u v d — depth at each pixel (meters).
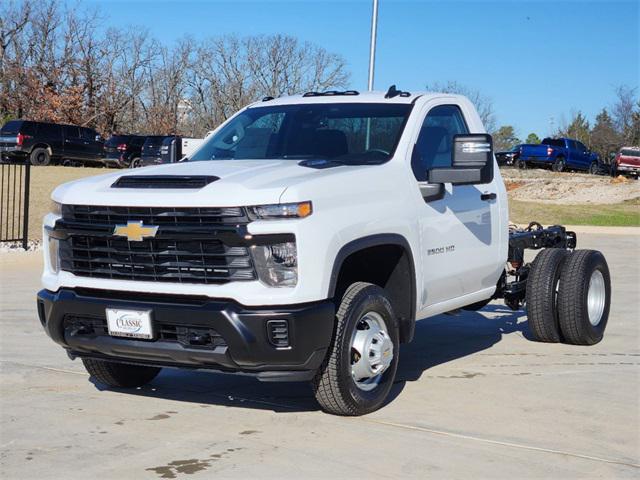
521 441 5.19
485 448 5.05
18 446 5.05
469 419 5.64
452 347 8.12
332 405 5.55
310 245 5.14
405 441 5.16
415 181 6.23
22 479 4.49
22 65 58.16
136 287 5.35
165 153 7.29
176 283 5.27
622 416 5.76
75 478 4.51
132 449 4.99
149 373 6.55
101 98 59.59
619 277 13.66
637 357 7.64
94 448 5.01
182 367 5.44
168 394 6.32
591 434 5.35
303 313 5.11
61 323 5.66
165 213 5.24
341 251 5.36
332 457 4.86
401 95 6.76
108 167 40.62
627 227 24.39
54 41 60.22
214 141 6.89
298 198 5.12
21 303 10.47
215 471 4.62
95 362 6.20
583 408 5.93
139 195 5.34
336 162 6.09
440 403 6.04
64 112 57.19
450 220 6.59
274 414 5.75
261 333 5.09
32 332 8.63
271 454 4.90
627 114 68.31
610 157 59.28
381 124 6.43
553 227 9.24
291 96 7.18
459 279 6.79
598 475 4.64
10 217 19.94
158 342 5.33
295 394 6.32
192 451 4.96
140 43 62.69
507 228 7.60
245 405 6.00
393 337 5.84
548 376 6.89
